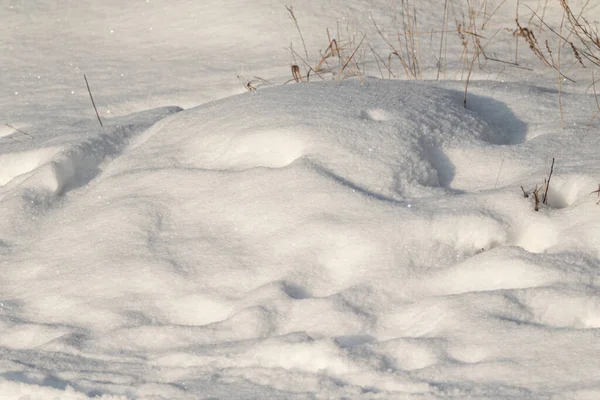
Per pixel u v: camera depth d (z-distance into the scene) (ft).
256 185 20.76
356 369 15.03
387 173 20.48
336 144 21.33
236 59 35.06
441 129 22.24
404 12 38.17
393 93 23.95
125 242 20.30
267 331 16.90
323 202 19.79
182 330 17.15
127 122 27.20
